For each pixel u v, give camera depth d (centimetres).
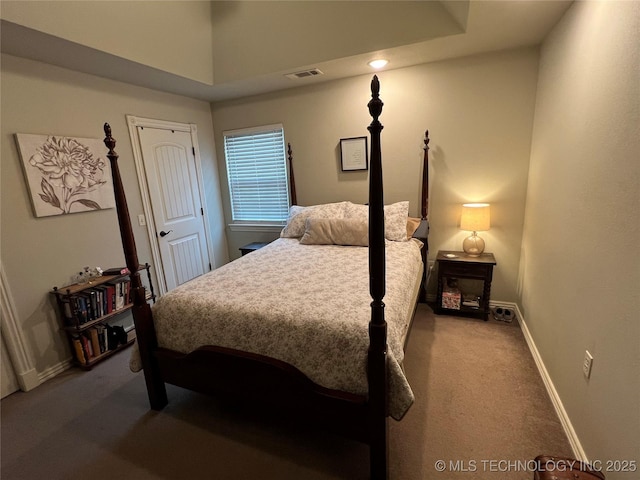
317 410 151
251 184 411
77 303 245
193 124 378
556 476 108
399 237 286
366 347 141
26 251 231
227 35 292
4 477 160
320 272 223
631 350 114
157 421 193
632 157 116
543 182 236
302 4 259
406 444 167
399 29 247
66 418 199
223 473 157
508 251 304
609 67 136
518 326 284
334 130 347
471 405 192
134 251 182
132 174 311
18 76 226
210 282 210
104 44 224
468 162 302
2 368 221
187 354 182
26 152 229
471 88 287
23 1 180
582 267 159
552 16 206
